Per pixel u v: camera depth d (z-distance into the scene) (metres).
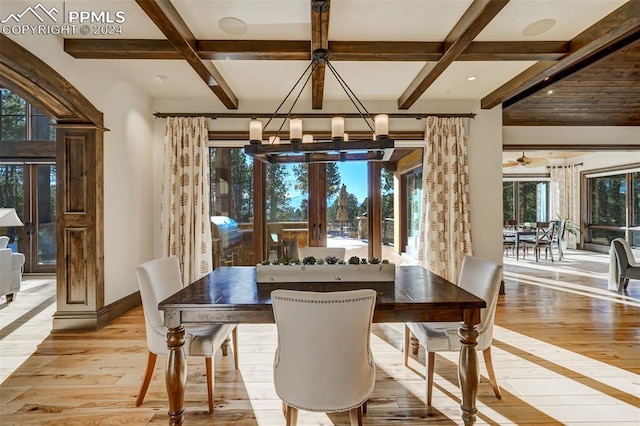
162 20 2.50
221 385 2.37
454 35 2.86
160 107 4.62
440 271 4.57
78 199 3.39
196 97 4.58
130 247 4.07
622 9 2.61
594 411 2.05
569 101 5.22
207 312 1.82
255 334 3.36
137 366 2.64
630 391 2.27
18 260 4.46
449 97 4.64
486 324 2.18
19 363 2.70
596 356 2.80
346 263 2.41
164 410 2.08
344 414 2.06
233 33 2.94
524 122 5.83
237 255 4.93
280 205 5.03
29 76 2.64
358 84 4.14
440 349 2.10
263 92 4.40
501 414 2.03
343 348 1.48
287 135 4.68
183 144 4.51
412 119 4.73
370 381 1.60
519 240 8.36
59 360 2.75
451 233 4.58
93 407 2.10
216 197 4.88
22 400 2.18
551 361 2.71
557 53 3.11
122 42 3.03
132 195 4.11
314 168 5.05
